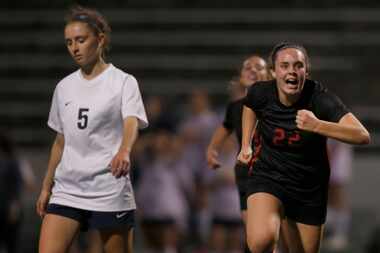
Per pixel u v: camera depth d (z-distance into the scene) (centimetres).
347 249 3759
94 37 1830
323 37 5206
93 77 1853
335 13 5312
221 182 3388
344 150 3797
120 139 1853
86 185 1836
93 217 1838
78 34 1819
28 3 5581
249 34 5291
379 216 4181
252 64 2145
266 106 1853
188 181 3612
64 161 1850
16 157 3666
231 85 2225
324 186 1888
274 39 5234
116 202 1839
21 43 5403
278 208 1850
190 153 3700
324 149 1862
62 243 1828
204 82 5041
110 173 1838
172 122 3953
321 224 1906
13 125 4997
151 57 5206
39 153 4591
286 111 1833
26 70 5250
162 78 5112
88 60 1833
